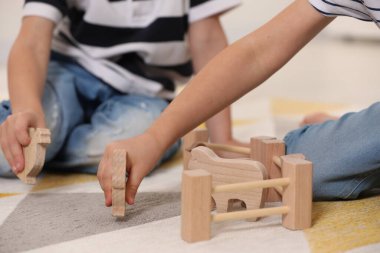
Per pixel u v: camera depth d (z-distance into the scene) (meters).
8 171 0.99
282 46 0.76
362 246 0.67
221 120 1.14
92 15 1.17
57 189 0.95
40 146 0.81
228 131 1.14
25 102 0.93
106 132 1.06
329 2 0.73
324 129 0.86
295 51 0.77
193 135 0.93
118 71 1.18
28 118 0.85
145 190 0.93
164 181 1.00
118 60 1.20
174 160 1.20
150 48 1.18
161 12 1.18
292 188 0.72
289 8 0.77
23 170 0.84
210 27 1.21
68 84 1.12
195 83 0.75
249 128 1.46
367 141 0.78
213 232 0.71
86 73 1.17
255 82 0.76
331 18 0.75
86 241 0.69
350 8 0.73
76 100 1.13
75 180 1.02
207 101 0.74
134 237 0.70
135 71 1.20
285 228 0.73
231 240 0.69
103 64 1.18
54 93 1.08
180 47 1.22
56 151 1.06
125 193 0.73
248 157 0.97
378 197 0.87
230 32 3.25
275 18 0.77
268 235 0.70
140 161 0.73
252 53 0.76
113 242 0.68
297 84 2.34
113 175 0.71
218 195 0.78
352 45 3.51
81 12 1.19
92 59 1.18
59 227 0.74
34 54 1.05
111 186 0.73
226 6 1.20
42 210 0.82
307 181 0.72
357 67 2.78
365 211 0.80
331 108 1.76
